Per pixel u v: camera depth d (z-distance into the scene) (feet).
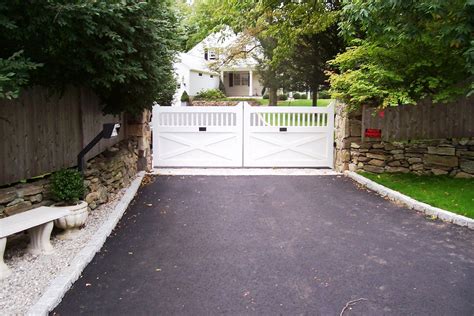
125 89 18.86
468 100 22.80
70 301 9.78
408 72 22.61
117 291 10.32
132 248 13.43
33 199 13.74
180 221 16.57
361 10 18.24
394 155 25.14
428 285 10.71
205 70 94.12
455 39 16.71
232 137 28.91
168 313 9.24
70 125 16.74
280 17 36.22
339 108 27.48
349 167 26.81
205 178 25.64
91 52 14.83
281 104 75.46
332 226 15.90
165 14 19.48
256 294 10.19
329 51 35.29
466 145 23.06
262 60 54.95
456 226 15.75
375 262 12.26
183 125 28.94
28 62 11.03
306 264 12.11
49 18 12.17
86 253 12.40
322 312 9.32
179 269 11.73
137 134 26.71
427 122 24.02
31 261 11.85
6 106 12.73
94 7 12.77
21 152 13.48
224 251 13.20
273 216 17.33
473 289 10.48
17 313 9.02
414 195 19.70
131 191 21.04
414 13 17.65
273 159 29.04
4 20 11.07
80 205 14.11
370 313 9.29
